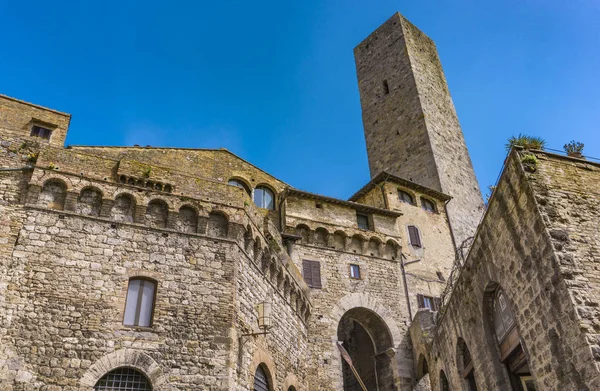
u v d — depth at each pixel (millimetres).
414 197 45031
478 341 20844
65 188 21750
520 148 16781
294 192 38594
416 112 56281
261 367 23703
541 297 15055
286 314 28391
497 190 17672
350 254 38219
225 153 40688
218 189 24938
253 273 24719
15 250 19562
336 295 35688
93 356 18641
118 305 19984
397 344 35656
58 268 19859
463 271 21828
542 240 14945
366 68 67062
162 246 22125
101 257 20750
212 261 22641
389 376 35344
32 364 17766
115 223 21781
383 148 57875
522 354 17594
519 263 16391
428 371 32812
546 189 15758
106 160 23469
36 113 26672
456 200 49656
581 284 13836
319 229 38156
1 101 26141
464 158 56500
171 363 19531
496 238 18094
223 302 21719
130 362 19016
